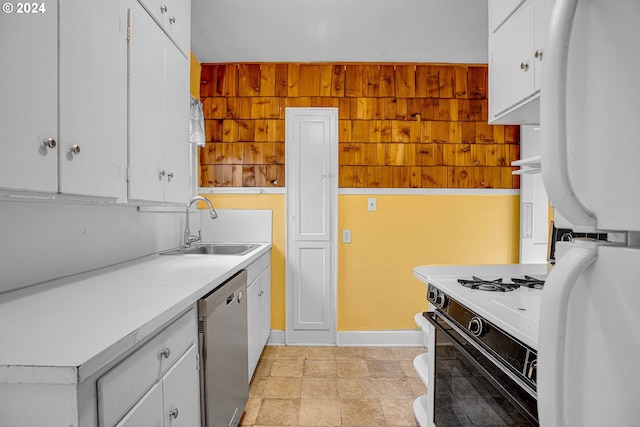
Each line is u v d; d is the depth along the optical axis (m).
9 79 0.85
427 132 3.06
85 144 1.11
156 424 0.96
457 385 1.25
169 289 1.20
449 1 2.14
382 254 3.06
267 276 2.84
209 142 3.02
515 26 1.31
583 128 0.45
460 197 3.07
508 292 1.26
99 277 1.41
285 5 2.18
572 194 0.46
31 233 1.25
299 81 3.02
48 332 0.79
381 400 2.16
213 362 1.35
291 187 3.03
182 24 1.82
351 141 3.04
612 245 0.43
